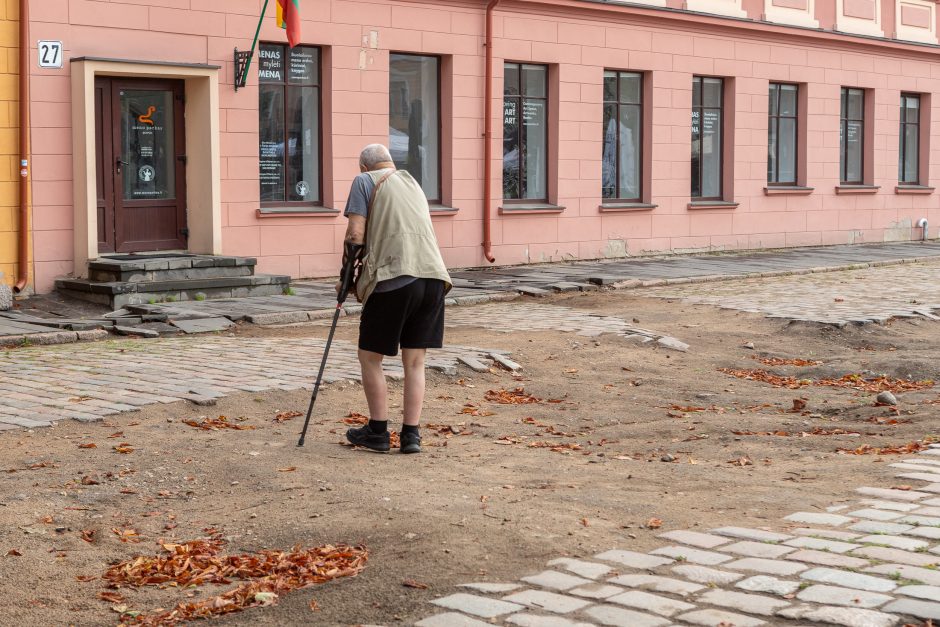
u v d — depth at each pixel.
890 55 29.02
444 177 20.05
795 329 13.14
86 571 4.96
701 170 24.67
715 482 6.27
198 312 13.71
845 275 20.44
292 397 8.69
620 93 22.94
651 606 4.21
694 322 13.68
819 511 5.52
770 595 4.30
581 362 10.86
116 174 15.95
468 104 20.12
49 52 15.07
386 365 9.95
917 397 9.12
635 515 5.53
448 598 4.35
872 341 12.61
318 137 18.34
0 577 4.82
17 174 14.94
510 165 21.08
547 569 4.66
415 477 6.43
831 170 27.55
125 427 7.59
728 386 9.91
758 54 25.39
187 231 16.78
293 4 16.09
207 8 16.58
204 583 4.80
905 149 30.34
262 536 5.38
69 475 6.40
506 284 17.48
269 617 4.36
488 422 8.23
